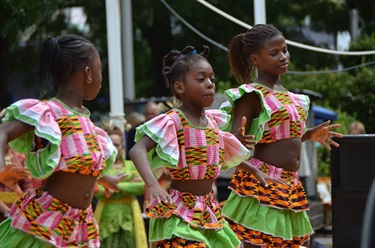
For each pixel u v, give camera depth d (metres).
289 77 40.06
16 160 17.69
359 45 37.91
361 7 46.03
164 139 12.68
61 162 11.56
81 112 11.96
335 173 15.12
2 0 27.14
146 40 56.22
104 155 12.16
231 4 47.06
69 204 11.69
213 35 47.19
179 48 50.84
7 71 44.00
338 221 15.04
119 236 20.25
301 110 14.82
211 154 12.95
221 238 12.95
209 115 13.48
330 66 48.84
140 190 20.06
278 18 49.91
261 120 14.35
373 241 11.26
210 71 13.05
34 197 11.70
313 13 49.75
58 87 11.98
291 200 14.49
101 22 48.78
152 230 13.06
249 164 13.93
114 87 24.52
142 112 29.09
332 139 15.25
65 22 48.06
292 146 14.62
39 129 11.36
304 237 14.94
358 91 38.25
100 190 19.94
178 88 13.07
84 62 11.95
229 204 14.73
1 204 17.45
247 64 15.41
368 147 14.94
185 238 12.62
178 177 12.91
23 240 11.64
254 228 14.44
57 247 11.53
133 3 47.56
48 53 11.95
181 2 46.22
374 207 8.50
